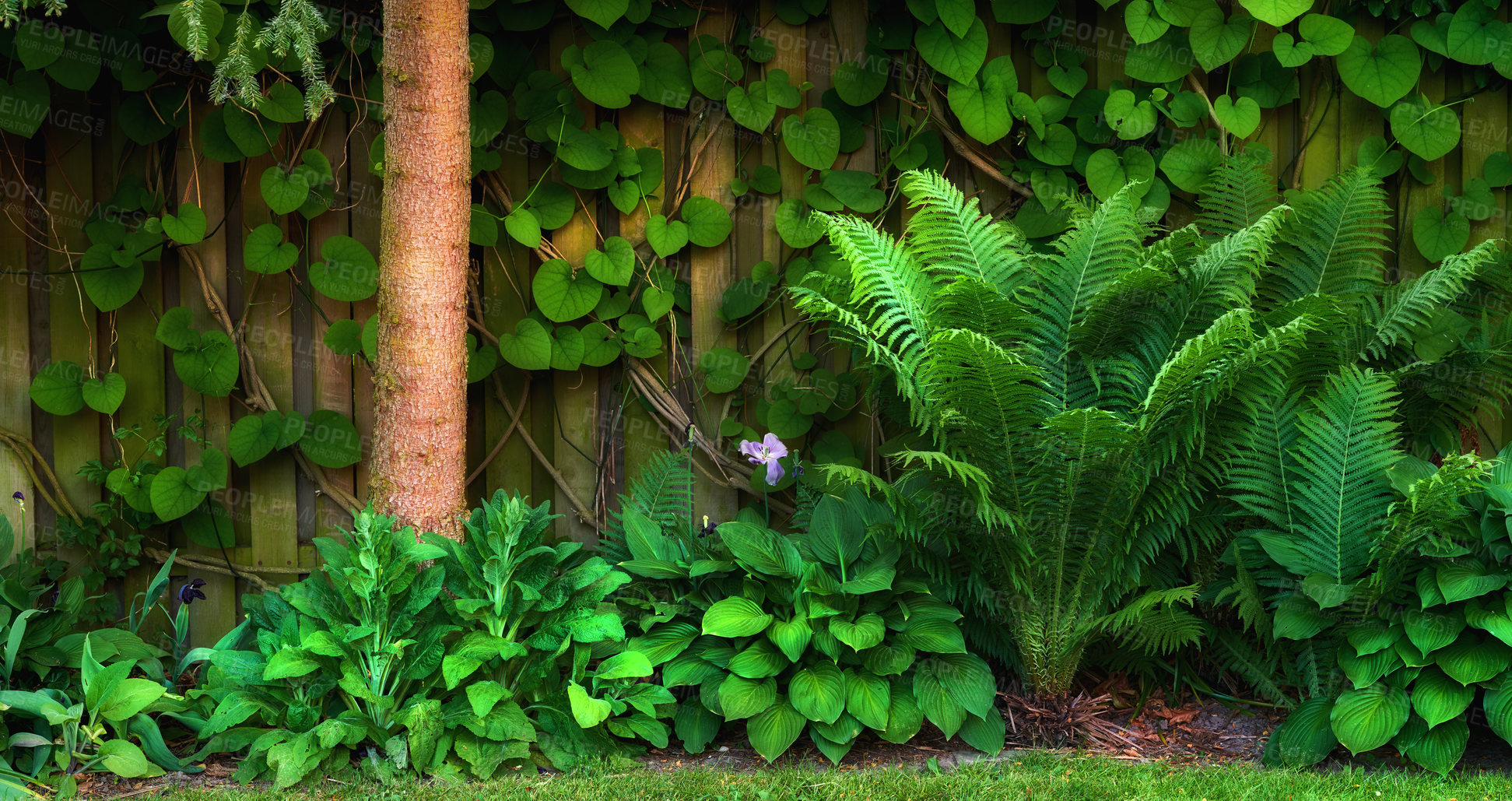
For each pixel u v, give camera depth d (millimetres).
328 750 2693
